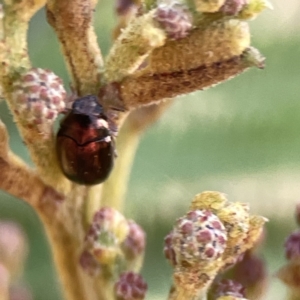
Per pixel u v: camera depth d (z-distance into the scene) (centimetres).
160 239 6
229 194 6
